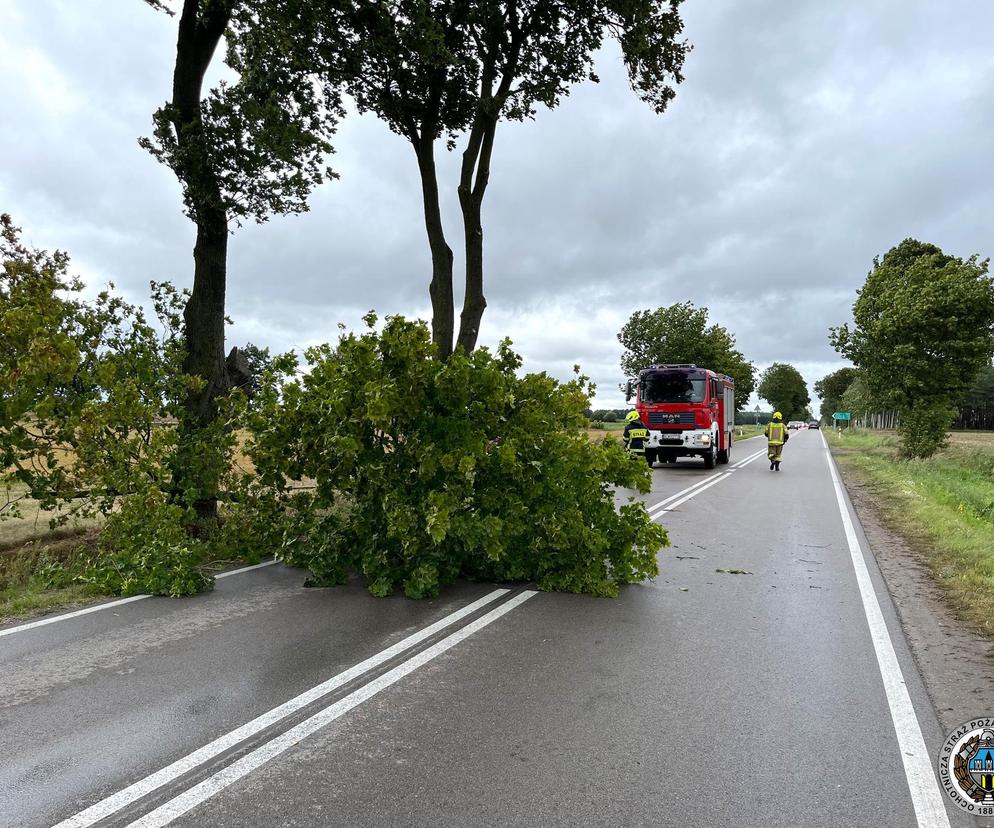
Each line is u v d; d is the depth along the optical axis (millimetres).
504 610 6125
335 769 3320
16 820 2881
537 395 7477
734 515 12117
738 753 3494
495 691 4285
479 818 2898
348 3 10859
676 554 8648
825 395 165750
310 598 6555
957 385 25562
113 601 6449
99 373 8039
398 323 6973
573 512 6730
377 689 4312
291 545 7719
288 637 5352
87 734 3688
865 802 3051
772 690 4320
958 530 10039
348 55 12125
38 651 5023
